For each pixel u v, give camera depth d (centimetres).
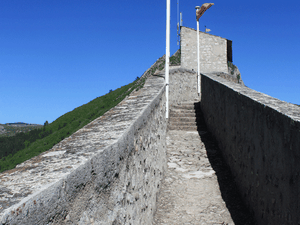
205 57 1836
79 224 171
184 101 1302
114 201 234
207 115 988
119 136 261
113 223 227
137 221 313
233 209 477
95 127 307
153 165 456
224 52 1838
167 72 820
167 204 485
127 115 356
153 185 449
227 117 684
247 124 500
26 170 172
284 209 329
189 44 1841
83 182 180
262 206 405
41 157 200
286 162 326
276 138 359
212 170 645
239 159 551
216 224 430
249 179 474
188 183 575
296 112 343
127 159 283
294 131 305
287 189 321
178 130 988
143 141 373
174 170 641
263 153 408
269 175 381
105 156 219
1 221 111
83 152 208
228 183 578
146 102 444
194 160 706
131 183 295
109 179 225
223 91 741
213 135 880
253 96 499
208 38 1834
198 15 1332
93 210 192
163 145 609
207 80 1001
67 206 159
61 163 182
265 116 403
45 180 152
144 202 364
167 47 820
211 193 533
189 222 433
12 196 131
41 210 136
